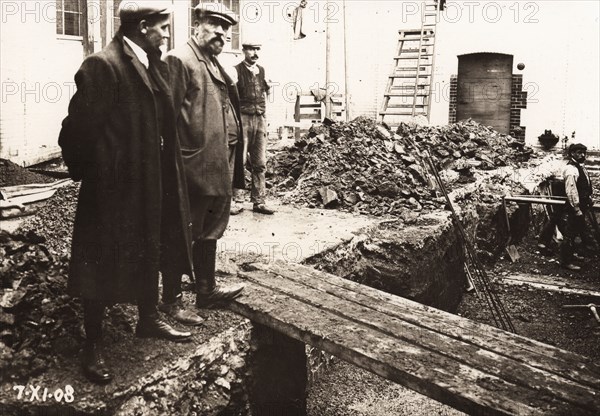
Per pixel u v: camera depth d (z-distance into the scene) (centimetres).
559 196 1076
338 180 893
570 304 864
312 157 971
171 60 394
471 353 384
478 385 347
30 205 607
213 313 433
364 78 1711
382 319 429
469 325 427
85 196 332
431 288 733
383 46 1702
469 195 1009
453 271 828
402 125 1208
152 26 343
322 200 848
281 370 461
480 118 1750
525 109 1727
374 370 374
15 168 755
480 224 1006
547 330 779
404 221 782
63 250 487
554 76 1694
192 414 366
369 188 878
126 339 379
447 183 1026
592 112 1672
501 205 1062
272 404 453
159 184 346
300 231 675
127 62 334
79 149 327
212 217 424
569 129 1697
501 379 355
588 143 1683
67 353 353
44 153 891
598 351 722
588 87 1669
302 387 492
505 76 1725
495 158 1252
